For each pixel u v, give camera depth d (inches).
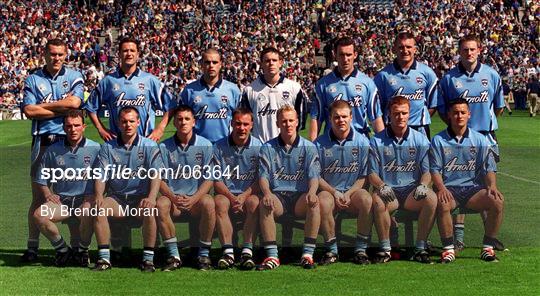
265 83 407.5
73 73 383.6
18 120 1346.0
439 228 359.6
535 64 1593.3
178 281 328.2
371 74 1674.5
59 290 314.7
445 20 1939.0
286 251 362.3
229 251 352.8
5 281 327.3
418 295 307.4
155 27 2071.9
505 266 348.8
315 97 411.8
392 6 2068.2
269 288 317.4
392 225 364.2
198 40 1959.9
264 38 1958.7
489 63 1644.9
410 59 416.5
